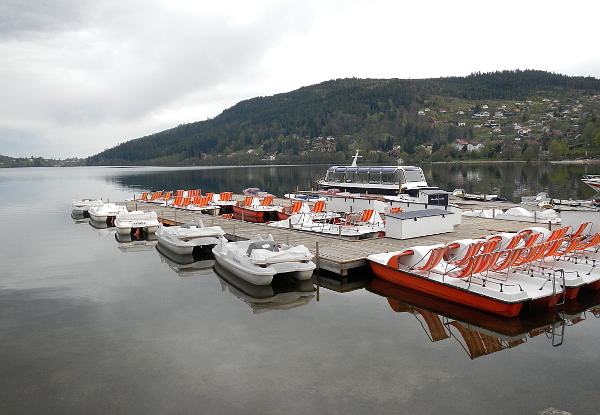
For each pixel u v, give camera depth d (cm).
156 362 934
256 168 17162
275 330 1110
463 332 1091
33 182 9300
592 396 788
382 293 1438
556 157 12375
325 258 1603
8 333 1105
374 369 892
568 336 1066
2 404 780
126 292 1456
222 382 844
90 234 2653
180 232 1994
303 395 794
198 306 1307
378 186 3419
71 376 878
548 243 1388
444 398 782
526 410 742
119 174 14412
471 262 1235
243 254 1633
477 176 8344
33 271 1741
